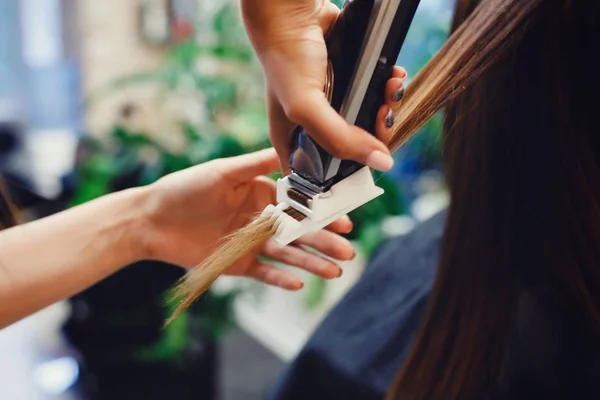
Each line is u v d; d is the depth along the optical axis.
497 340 0.55
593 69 0.45
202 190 0.62
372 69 0.36
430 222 0.83
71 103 1.70
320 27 0.37
